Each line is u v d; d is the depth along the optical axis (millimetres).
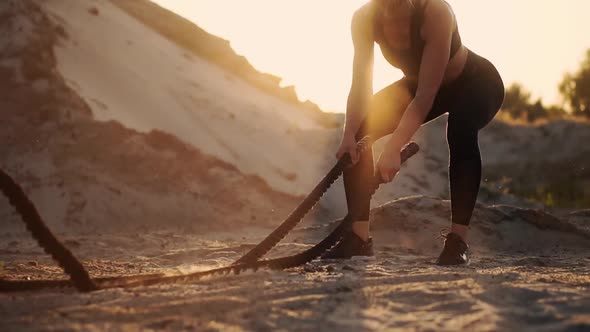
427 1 4215
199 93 13812
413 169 14641
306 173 12891
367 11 4410
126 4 16203
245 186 10719
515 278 3445
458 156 4492
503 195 14859
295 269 3977
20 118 10102
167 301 2930
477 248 6250
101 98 11266
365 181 4438
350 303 2824
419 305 2805
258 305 2799
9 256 5602
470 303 2777
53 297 3084
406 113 4184
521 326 2459
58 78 10734
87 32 13125
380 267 4160
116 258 5570
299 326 2500
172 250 6172
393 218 6434
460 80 4488
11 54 10828
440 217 6496
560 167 26000
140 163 10078
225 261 4844
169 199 9836
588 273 3941
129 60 13258
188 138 11695
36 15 11906
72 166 9648
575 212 8094
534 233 6621
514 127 28297
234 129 13195
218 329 2457
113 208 9359
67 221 8977
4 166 9516
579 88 31969
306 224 10727
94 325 2535
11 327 2535
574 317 2518
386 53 4441
